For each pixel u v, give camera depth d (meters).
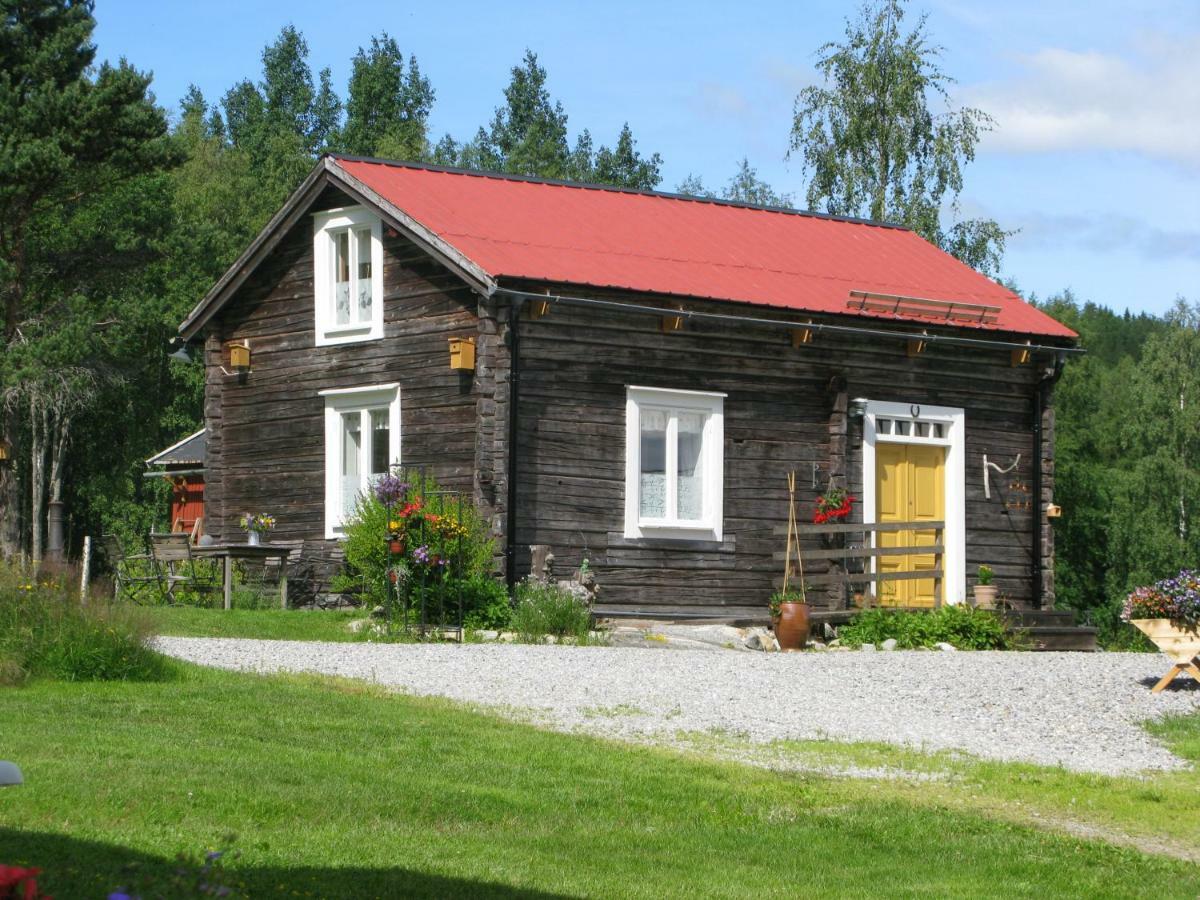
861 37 39.78
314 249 23.48
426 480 21.19
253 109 72.19
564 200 24.53
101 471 46.69
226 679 13.41
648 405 21.59
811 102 39.78
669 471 21.78
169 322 43.56
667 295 21.12
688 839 9.09
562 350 20.97
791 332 22.62
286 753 10.28
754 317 22.05
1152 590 15.97
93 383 41.56
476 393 20.88
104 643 13.22
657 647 19.05
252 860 7.79
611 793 9.95
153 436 47.19
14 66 39.12
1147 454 53.94
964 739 12.82
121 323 42.09
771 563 22.42
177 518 36.84
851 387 23.23
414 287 22.03
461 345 20.89
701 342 22.00
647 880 8.12
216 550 22.20
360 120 69.62
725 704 13.60
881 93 39.47
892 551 22.16
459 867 8.03
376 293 22.55
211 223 50.56
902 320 23.16
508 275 20.09
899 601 23.66
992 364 24.61
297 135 64.56
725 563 22.05
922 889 8.30
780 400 22.64
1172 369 53.59
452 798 9.41
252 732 10.95
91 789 8.80
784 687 14.75
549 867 8.20
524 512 20.56
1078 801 10.79
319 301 23.34
